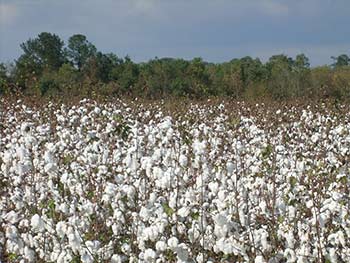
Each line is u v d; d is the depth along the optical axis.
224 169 6.34
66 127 11.10
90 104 16.12
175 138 7.41
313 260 4.87
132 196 5.37
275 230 5.24
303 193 5.92
